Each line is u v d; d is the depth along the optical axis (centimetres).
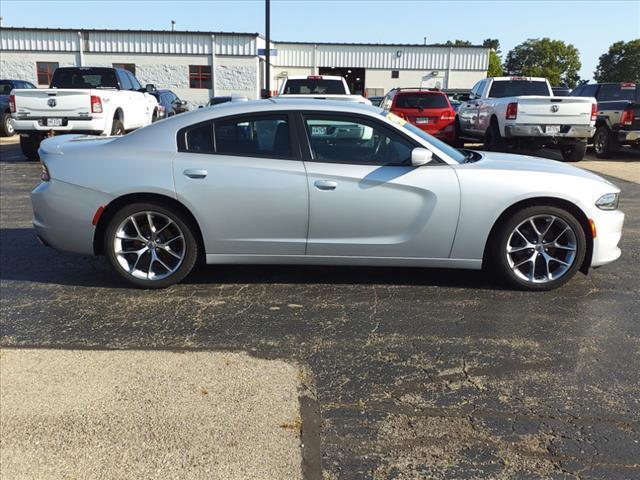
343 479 253
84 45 3944
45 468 259
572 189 456
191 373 339
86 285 494
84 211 461
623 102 1402
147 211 463
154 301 457
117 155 461
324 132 459
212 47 3962
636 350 378
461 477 256
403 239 459
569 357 368
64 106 1200
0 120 1838
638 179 1105
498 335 399
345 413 303
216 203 454
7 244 623
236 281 504
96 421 292
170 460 264
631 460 268
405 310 442
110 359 355
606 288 492
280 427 288
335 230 458
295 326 412
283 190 450
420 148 443
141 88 1523
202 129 463
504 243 466
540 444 279
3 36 3922
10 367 344
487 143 1390
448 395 322
